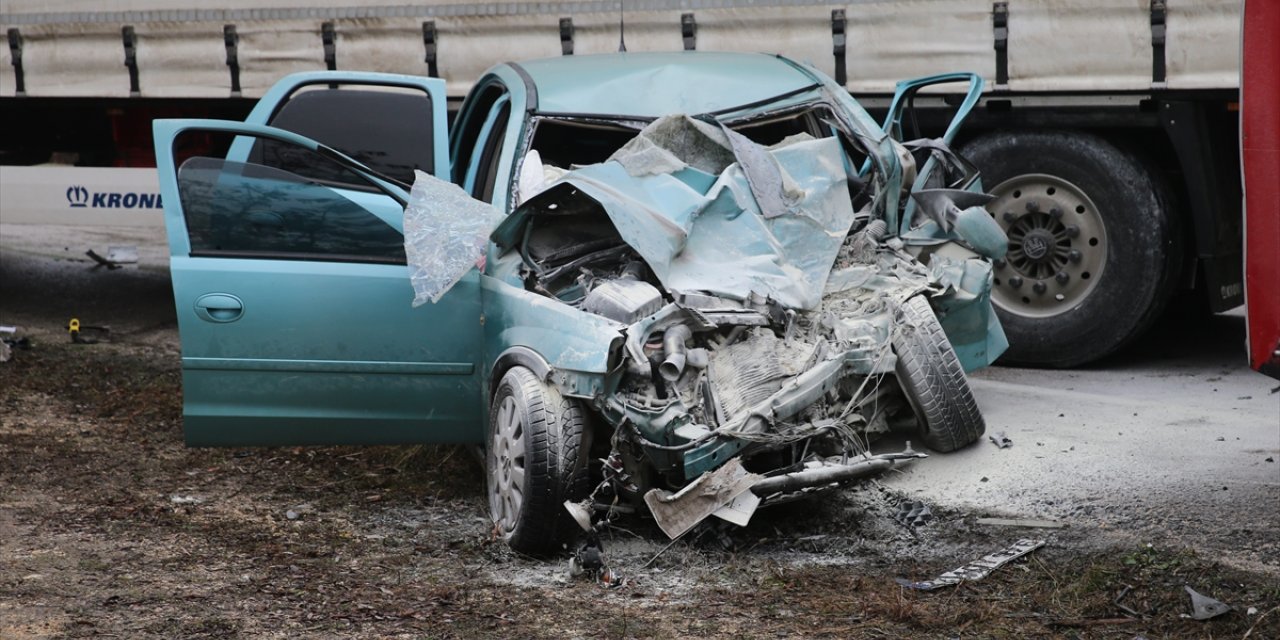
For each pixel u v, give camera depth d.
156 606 8.59
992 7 13.73
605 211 10.38
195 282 10.46
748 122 11.27
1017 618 8.00
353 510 10.74
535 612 8.36
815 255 10.48
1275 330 8.27
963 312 11.10
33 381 14.94
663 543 9.54
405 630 8.12
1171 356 14.91
